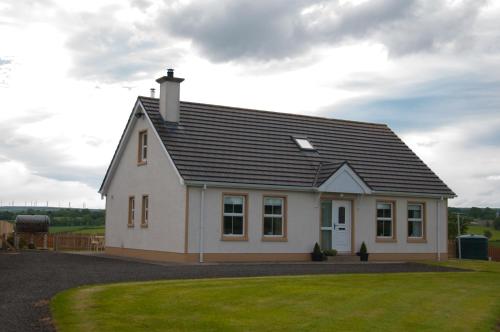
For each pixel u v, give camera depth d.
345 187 27.97
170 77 27.50
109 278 17.30
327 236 28.28
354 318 12.14
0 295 13.70
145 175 28.78
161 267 21.38
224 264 23.66
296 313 12.34
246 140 28.42
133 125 30.33
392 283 17.84
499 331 12.43
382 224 29.81
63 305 12.31
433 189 31.17
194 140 27.00
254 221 26.22
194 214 24.94
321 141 31.08
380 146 33.03
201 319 11.41
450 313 13.40
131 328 10.55
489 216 57.97
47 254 30.78
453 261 29.06
